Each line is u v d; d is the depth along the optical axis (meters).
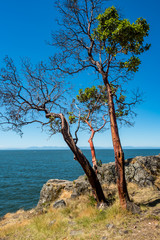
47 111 11.73
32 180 41.94
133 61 9.70
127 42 9.32
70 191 15.40
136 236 6.44
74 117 14.43
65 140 10.57
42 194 16.08
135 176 15.33
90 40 11.31
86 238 7.09
